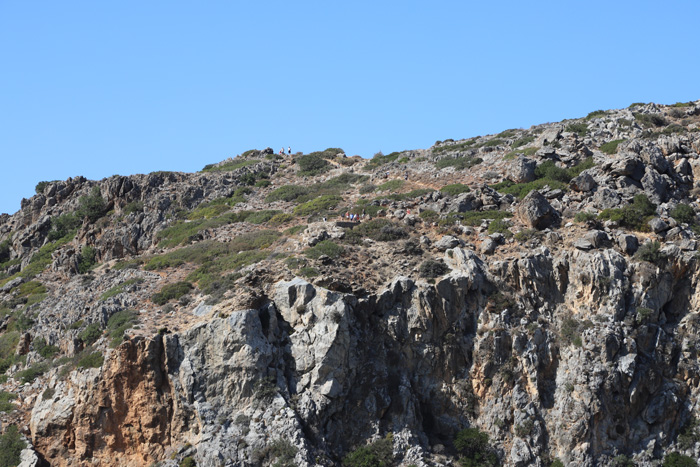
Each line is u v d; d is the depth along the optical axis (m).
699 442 69.88
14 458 67.00
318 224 88.50
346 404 67.50
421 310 72.12
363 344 70.00
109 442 67.25
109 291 84.94
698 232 79.88
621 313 73.25
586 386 69.56
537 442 68.56
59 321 81.44
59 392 70.25
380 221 86.44
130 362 67.75
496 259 77.25
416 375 71.06
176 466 63.88
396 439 66.25
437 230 84.19
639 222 80.56
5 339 86.06
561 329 73.44
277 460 62.19
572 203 85.81
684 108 119.81
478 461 67.38
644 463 68.81
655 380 71.56
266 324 69.50
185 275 88.06
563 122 123.25
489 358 70.94
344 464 64.69
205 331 68.56
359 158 135.62
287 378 67.94
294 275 74.19
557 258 76.56
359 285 73.38
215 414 65.88
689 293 75.44
